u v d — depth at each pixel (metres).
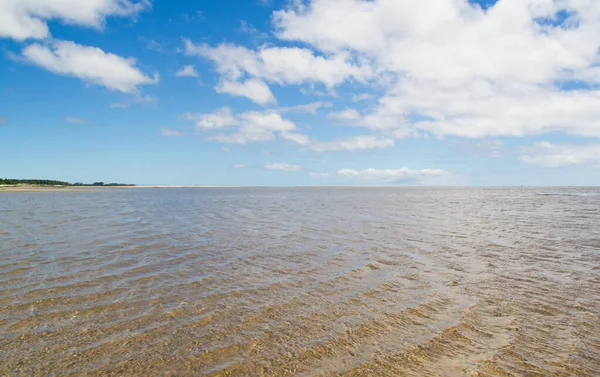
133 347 7.06
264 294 10.29
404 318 8.52
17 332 7.66
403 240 19.03
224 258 14.77
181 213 35.94
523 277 11.88
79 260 14.12
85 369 6.23
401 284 11.21
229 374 6.12
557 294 10.18
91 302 9.55
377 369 6.26
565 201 59.28
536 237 19.84
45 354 6.73
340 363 6.48
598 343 7.21
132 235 20.52
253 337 7.54
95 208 41.03
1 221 26.44
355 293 10.36
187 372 6.19
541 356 6.69
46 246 16.84
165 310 9.03
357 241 18.78
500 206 46.53
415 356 6.71
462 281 11.48
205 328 7.98
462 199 69.06
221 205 50.62
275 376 6.07
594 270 12.72
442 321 8.33
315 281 11.56
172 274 12.31
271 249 16.66
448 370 6.22
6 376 5.95
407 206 47.50
